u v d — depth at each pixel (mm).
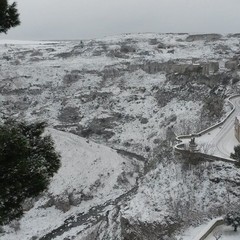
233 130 78188
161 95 146625
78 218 73750
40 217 73312
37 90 171750
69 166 89312
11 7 16578
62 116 153625
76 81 178750
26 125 16359
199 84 138500
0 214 13383
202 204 50188
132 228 49812
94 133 139875
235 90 121938
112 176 91062
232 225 40719
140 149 122250
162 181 57156
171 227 46531
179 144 63281
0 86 169250
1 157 13039
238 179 52031
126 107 148625
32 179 13867
